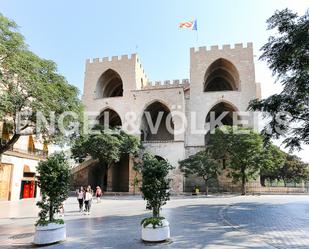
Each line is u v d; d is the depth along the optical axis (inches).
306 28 557.3
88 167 1616.6
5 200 1036.5
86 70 1995.6
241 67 1736.0
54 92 653.3
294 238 363.6
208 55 1801.2
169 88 1670.8
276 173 1868.8
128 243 355.9
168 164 407.2
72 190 1584.6
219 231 419.5
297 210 661.9
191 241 357.7
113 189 1712.6
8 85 589.9
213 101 1712.6
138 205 865.5
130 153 1460.4
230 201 936.9
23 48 625.6
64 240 377.4
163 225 364.8
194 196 1264.8
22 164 1131.9
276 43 631.2
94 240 376.5
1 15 599.5
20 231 453.1
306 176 1833.2
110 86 2113.7
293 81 621.9
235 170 1365.7
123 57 1932.8
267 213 610.9
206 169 1278.3
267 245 329.4
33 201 1041.5
